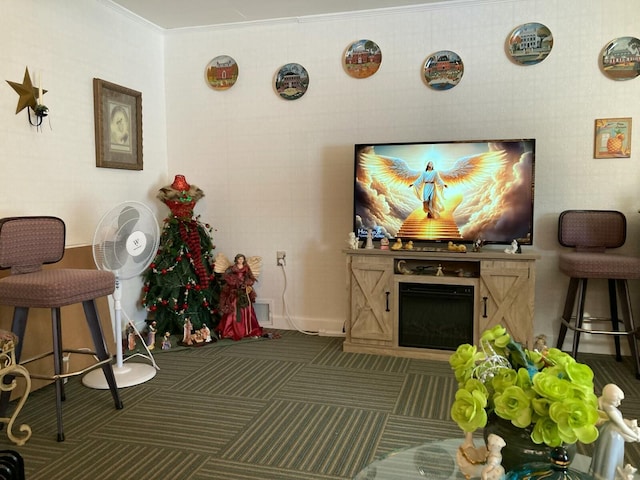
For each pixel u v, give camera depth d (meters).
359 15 3.82
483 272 3.25
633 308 3.44
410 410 2.59
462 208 3.43
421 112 3.77
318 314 4.13
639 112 3.36
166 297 3.86
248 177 4.21
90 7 3.47
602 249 3.41
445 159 3.43
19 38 2.91
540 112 3.54
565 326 3.38
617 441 1.17
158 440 2.29
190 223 3.96
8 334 2.13
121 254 2.86
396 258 3.45
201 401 2.73
